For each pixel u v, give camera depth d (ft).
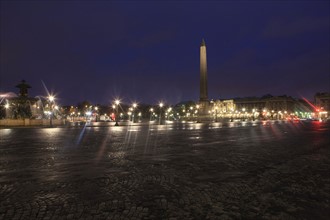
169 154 43.70
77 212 17.13
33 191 21.94
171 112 516.73
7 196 20.56
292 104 499.10
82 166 33.09
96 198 19.99
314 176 27.20
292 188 22.68
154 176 27.37
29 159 38.75
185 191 21.85
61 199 19.79
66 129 139.44
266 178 26.37
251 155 42.09
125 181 25.30
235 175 27.76
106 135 91.40
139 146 55.98
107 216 16.47
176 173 28.84
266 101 500.74
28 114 193.98
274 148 51.42
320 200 19.51
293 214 16.83
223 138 76.07
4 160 37.78
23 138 78.23
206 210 17.49
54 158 39.68
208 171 29.84
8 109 213.66
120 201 19.30
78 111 474.90
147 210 17.49
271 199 19.74
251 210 17.52
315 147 52.90
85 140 71.20
